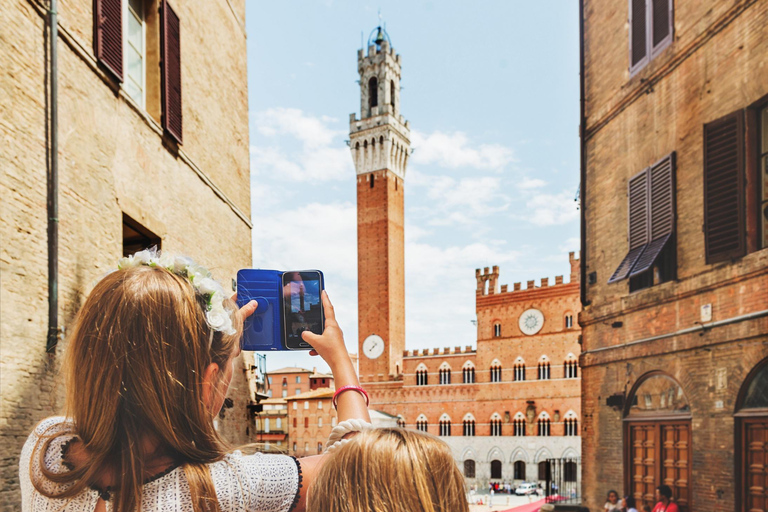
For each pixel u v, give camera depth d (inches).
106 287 58.1
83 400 53.9
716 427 348.2
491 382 2476.6
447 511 52.3
